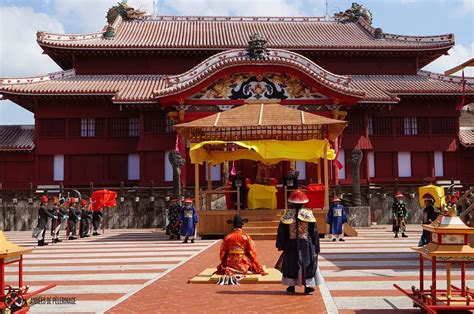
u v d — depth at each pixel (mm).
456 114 52219
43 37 52125
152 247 24969
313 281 12547
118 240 29906
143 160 49219
